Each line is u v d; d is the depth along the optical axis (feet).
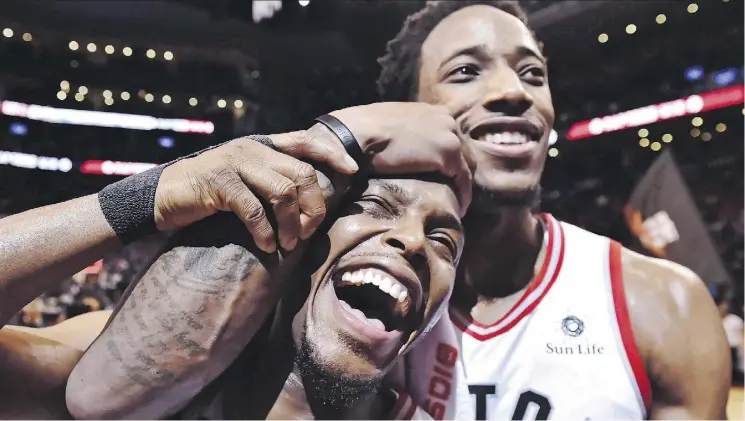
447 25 2.98
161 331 2.01
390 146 2.23
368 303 2.39
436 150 2.27
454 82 2.87
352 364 2.07
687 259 3.34
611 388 2.78
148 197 2.02
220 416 2.33
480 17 2.93
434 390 2.79
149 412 2.10
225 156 2.03
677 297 2.96
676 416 2.88
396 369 2.77
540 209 3.52
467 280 2.97
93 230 2.01
